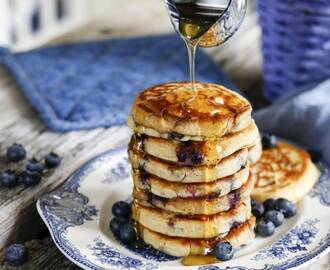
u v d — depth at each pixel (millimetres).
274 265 635
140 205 668
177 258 659
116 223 684
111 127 879
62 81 960
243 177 658
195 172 637
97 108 901
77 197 729
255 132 657
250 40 1111
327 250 655
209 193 646
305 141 854
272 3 879
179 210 652
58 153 820
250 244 678
